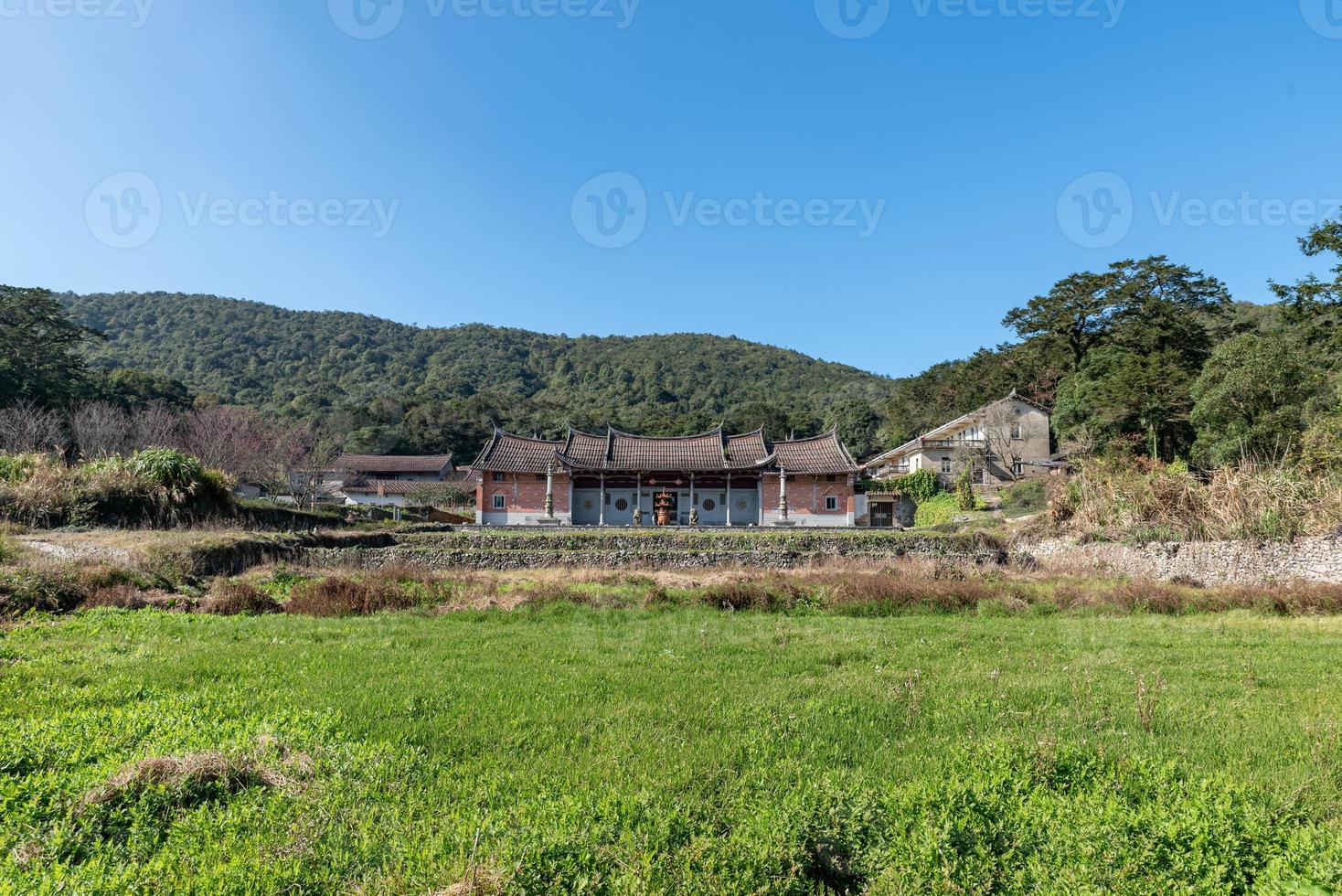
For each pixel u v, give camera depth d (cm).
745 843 388
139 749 510
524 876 345
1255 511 2058
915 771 523
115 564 1416
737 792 477
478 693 711
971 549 2450
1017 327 5572
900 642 1079
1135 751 559
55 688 683
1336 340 3108
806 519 4034
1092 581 1822
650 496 4188
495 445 4228
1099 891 349
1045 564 2341
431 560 2177
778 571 1844
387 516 4056
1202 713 683
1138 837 395
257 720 586
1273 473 2209
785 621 1295
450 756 539
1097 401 4247
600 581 1758
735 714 654
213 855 373
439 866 358
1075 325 5394
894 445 7044
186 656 857
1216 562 1989
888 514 4769
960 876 370
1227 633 1208
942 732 622
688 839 399
